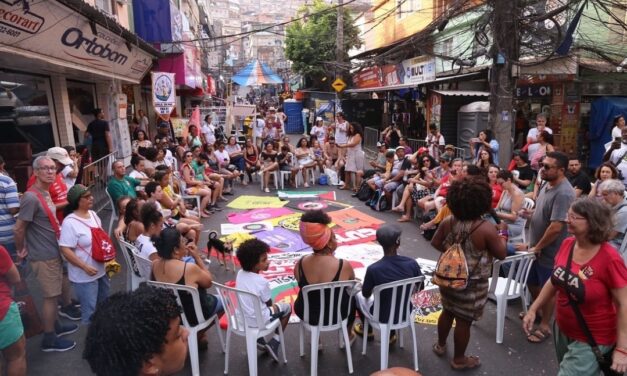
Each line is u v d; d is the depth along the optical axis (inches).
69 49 316.2
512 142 368.2
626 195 227.1
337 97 775.1
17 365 131.6
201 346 177.2
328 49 1194.6
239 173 495.8
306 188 502.3
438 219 290.7
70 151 278.1
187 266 157.9
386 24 871.7
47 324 173.5
